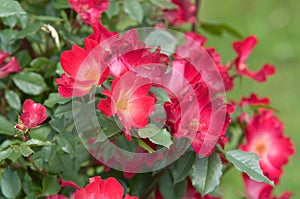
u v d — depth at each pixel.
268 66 1.04
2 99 1.04
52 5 1.05
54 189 0.92
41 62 1.00
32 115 0.86
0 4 0.89
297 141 2.45
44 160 0.91
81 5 0.95
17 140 0.92
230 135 0.97
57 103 0.92
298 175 2.29
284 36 3.16
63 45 1.05
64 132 0.88
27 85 0.98
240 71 1.04
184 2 1.15
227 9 3.35
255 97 1.04
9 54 0.97
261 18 3.29
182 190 0.95
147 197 0.98
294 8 3.34
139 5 1.04
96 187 0.81
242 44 1.03
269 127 1.06
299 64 2.95
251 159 0.86
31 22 1.02
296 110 2.64
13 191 0.92
